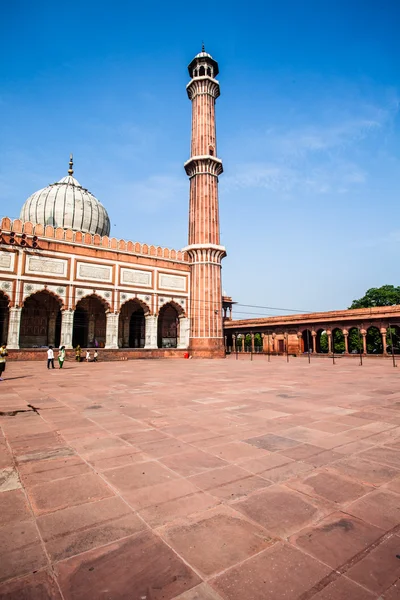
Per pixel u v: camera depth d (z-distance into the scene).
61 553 1.67
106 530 1.86
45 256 17.36
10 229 16.53
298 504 2.13
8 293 16.16
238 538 1.78
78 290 18.19
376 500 2.19
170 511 2.05
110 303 19.20
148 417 4.39
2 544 1.75
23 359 16.12
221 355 21.62
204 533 1.83
